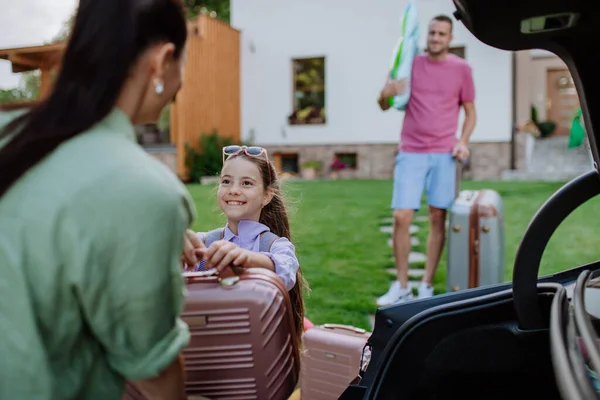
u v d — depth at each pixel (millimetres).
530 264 1588
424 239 6816
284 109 16781
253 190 2223
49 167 1041
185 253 1644
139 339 1083
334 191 12000
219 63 16188
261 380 1582
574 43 1263
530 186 11961
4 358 1009
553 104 22609
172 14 1161
